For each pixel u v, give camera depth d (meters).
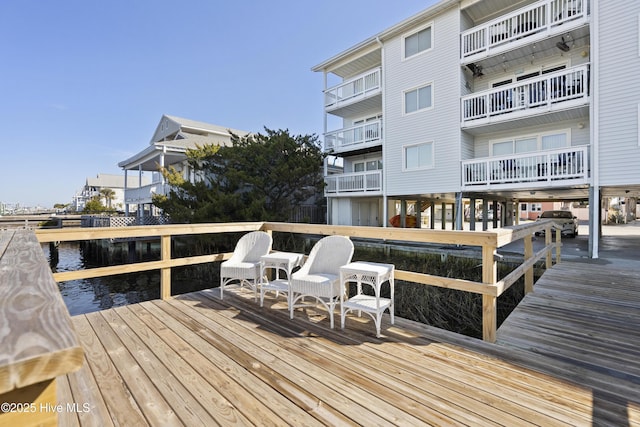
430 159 10.67
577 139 9.00
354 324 3.10
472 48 9.67
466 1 9.67
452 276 7.94
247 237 4.30
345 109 13.85
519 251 8.66
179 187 12.04
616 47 7.38
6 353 0.45
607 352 2.49
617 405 1.82
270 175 12.12
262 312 3.45
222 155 12.45
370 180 12.31
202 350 2.52
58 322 0.58
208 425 1.66
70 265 14.48
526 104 8.69
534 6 8.46
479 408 1.79
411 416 1.72
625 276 5.34
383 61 11.81
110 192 42.12
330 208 14.25
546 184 8.27
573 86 8.04
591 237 7.59
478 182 9.53
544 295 4.14
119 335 2.81
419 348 2.56
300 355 2.44
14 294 0.74
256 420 1.69
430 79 10.55
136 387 2.00
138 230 3.66
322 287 3.06
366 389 1.98
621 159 7.32
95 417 1.72
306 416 1.72
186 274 10.56
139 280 10.09
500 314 5.61
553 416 1.71
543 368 2.24
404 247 9.92
